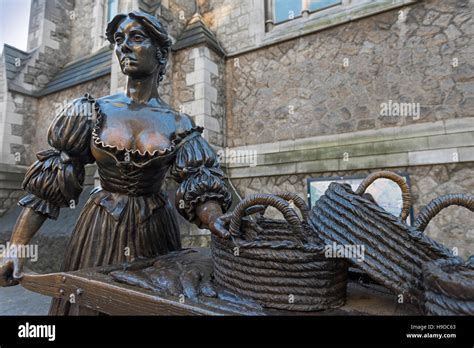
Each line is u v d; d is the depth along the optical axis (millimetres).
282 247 702
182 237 3750
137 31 1136
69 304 1080
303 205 927
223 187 1075
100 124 1112
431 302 553
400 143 3729
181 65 4918
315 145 4383
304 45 4641
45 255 4387
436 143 3510
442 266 591
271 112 4844
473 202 737
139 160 1050
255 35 5035
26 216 1093
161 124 1172
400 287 599
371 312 668
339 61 4336
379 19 4078
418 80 3771
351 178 4008
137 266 1003
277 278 701
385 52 4008
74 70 7043
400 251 635
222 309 648
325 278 688
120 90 4859
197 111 4684
